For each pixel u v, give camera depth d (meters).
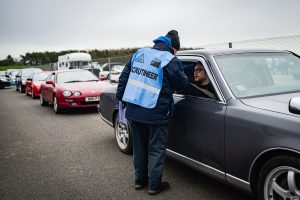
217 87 3.27
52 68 36.47
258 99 3.08
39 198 3.63
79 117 9.12
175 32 3.57
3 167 4.79
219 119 3.06
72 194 3.70
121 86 3.65
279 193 2.59
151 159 3.53
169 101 3.37
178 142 3.64
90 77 10.85
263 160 2.74
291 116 2.55
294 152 2.42
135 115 3.45
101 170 4.47
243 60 3.60
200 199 3.42
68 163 4.85
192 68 3.70
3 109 11.88
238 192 3.55
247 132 2.78
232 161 2.95
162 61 3.29
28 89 17.06
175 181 3.94
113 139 6.27
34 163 4.93
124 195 3.62
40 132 7.23
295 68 3.77
